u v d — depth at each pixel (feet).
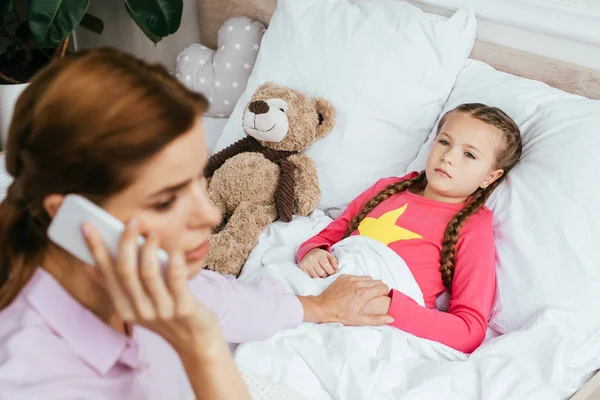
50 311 1.86
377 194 4.94
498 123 4.40
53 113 1.59
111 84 1.61
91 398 1.90
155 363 2.26
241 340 3.21
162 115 1.61
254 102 5.26
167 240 1.77
